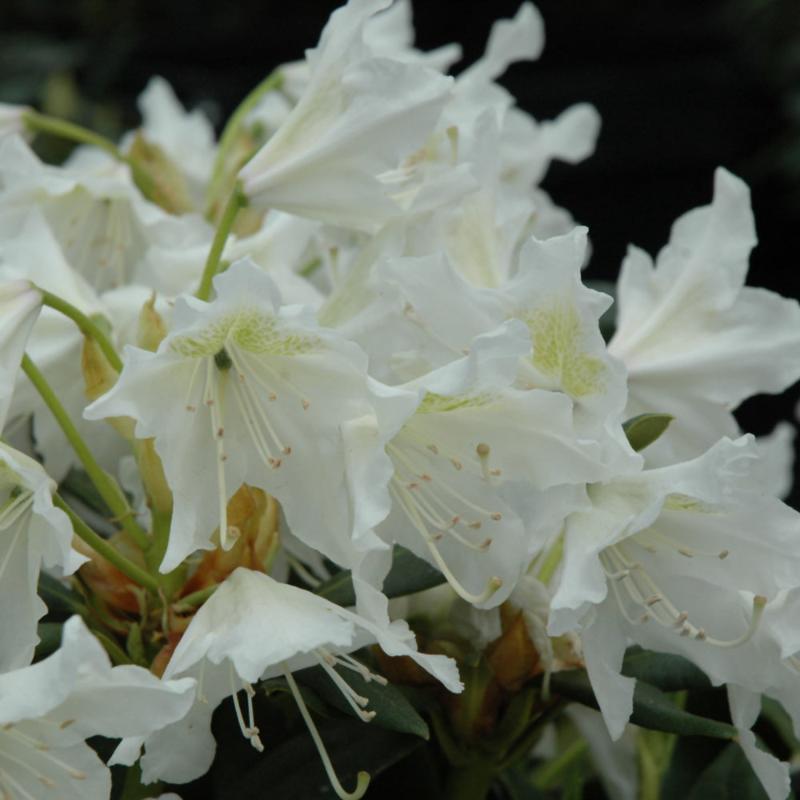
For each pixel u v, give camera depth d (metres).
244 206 0.74
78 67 1.93
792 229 2.00
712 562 0.72
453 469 0.72
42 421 0.78
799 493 1.65
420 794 0.77
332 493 0.71
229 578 0.70
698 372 0.76
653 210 2.02
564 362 0.71
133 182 0.90
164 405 0.69
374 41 0.93
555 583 0.73
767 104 1.99
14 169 0.82
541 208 0.89
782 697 0.73
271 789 0.74
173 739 0.70
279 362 0.71
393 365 0.73
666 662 0.76
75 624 0.65
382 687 0.72
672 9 2.06
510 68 2.01
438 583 0.73
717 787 0.80
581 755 0.86
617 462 0.70
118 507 0.73
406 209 0.74
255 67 2.03
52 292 0.76
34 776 0.68
